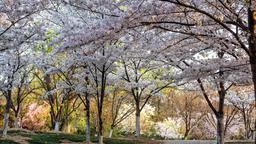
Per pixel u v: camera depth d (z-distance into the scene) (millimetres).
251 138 31500
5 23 12391
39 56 18719
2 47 12805
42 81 24797
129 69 22812
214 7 7992
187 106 35750
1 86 17969
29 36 12992
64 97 26188
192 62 12477
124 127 33625
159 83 22297
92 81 17531
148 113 34344
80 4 7746
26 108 31641
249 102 26562
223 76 11812
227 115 32938
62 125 28875
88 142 17047
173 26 8688
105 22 6992
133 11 6965
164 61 11891
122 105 31578
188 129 35938
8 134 19203
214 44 9391
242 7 8070
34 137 18844
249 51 7488
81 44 7477
